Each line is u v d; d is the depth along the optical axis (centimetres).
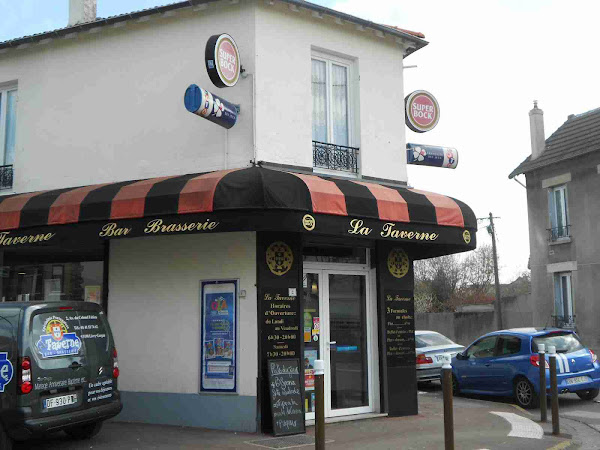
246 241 985
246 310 972
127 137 1123
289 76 1066
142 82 1122
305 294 1041
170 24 1109
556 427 940
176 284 1038
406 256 1141
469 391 1414
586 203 2225
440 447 840
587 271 2206
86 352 834
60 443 874
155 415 1024
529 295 2997
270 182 873
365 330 1106
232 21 1055
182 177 970
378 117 1177
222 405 972
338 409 1055
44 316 794
